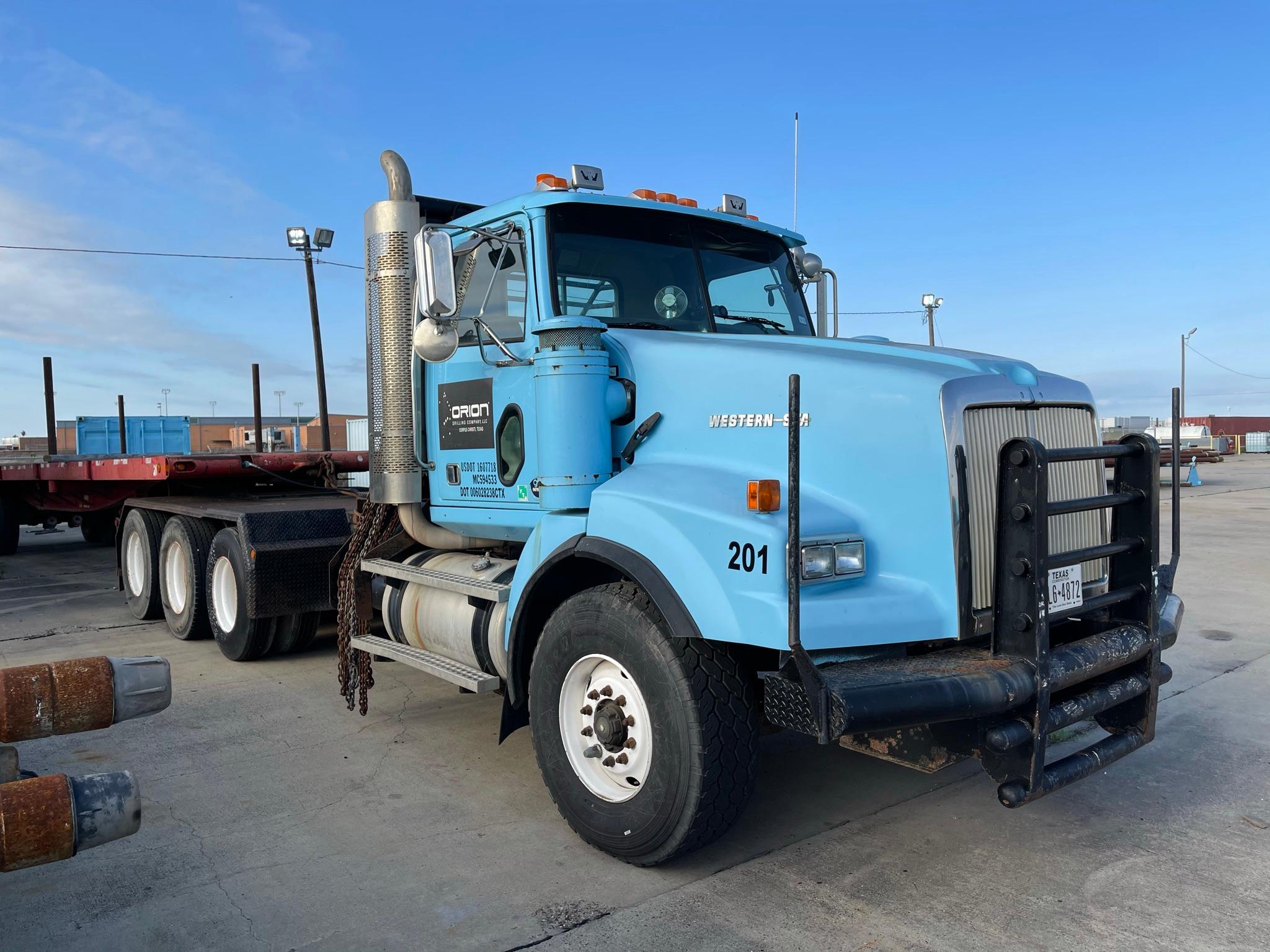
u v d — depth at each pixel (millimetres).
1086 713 3051
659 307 4344
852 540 3033
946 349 3584
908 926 2898
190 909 3049
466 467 4551
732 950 2771
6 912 3039
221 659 6637
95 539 14211
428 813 3836
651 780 3168
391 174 4812
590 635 3383
